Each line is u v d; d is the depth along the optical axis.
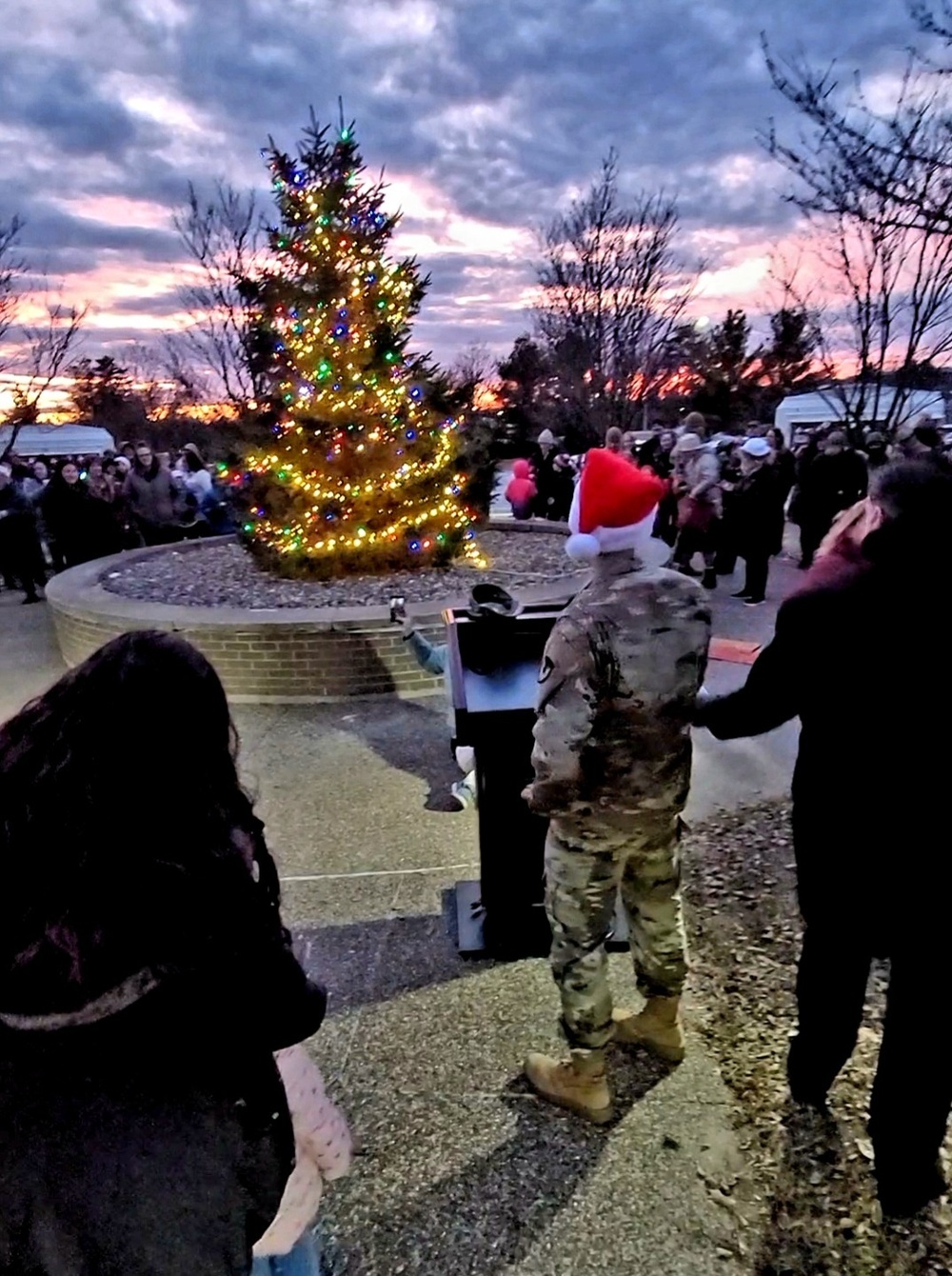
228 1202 0.97
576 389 18.31
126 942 0.92
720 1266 2.02
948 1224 2.10
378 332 8.30
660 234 18.28
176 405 28.95
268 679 6.21
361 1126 2.45
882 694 1.84
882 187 4.93
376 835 4.21
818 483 9.44
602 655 2.03
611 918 2.35
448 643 3.24
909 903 1.90
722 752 5.09
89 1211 0.93
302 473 8.23
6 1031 0.93
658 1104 2.48
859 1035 2.71
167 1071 0.94
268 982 1.01
